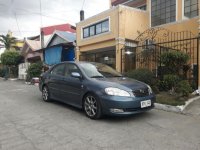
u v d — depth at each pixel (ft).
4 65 100.99
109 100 18.90
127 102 18.76
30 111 23.44
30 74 64.80
